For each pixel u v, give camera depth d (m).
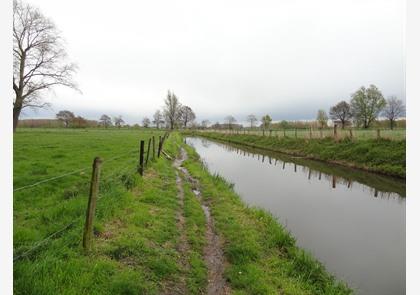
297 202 13.77
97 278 5.36
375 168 21.17
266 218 10.23
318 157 28.67
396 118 84.50
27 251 5.55
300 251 8.05
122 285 5.33
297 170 22.92
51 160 16.84
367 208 12.98
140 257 6.54
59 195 9.66
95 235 7.10
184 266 6.81
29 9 47.72
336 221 11.14
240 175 20.61
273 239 8.75
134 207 9.53
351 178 19.70
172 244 7.72
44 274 5.02
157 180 14.20
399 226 10.69
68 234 6.64
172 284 6.02
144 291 5.50
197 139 69.56
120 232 7.54
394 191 16.28
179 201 11.77
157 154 23.06
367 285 6.90
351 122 95.69
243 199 13.93
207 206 11.98
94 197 6.35
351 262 7.95
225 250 7.95
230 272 6.80
